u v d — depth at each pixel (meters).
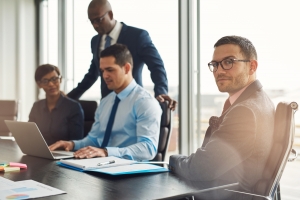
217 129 1.53
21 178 1.45
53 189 1.26
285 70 2.90
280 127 1.42
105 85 3.25
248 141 1.41
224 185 1.37
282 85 2.92
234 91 1.58
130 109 2.36
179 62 3.54
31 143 1.98
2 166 1.61
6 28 5.31
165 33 3.70
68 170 1.60
